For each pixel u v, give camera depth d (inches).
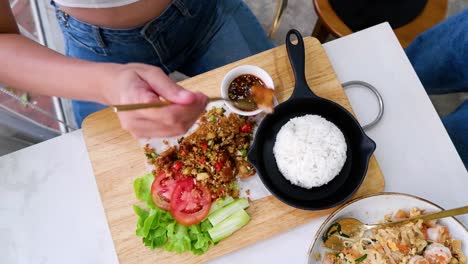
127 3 36.4
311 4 74.6
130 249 36.2
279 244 36.2
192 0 42.1
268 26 73.9
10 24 35.9
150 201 37.0
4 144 43.8
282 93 39.9
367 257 34.4
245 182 37.6
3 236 37.4
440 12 50.4
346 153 37.1
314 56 40.4
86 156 39.4
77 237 37.4
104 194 37.8
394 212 34.8
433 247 33.4
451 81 50.6
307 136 35.8
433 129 38.2
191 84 40.3
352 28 51.3
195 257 35.9
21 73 33.8
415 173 37.3
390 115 38.8
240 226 36.1
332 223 34.3
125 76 30.2
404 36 50.8
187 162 38.3
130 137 39.2
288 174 36.3
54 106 58.3
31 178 38.9
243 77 39.4
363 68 40.3
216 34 47.9
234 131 38.7
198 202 36.8
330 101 36.8
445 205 36.4
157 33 42.4
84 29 40.8
